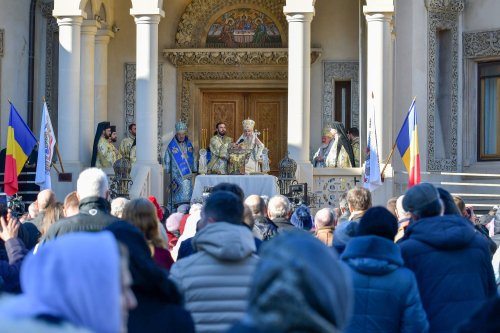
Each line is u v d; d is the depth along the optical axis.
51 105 24.80
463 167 24.11
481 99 24.16
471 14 24.12
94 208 7.71
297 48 20.73
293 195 19.48
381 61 20.44
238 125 25.61
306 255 3.12
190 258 6.65
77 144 21.89
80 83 23.17
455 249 6.93
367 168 19.22
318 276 3.08
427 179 23.08
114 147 22.86
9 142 17.84
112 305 3.22
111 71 24.89
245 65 24.94
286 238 3.21
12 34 24.08
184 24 24.98
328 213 9.49
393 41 22.16
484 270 7.00
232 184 8.96
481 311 4.32
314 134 24.53
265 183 19.86
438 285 6.88
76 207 9.12
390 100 20.47
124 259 3.73
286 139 25.52
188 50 24.72
